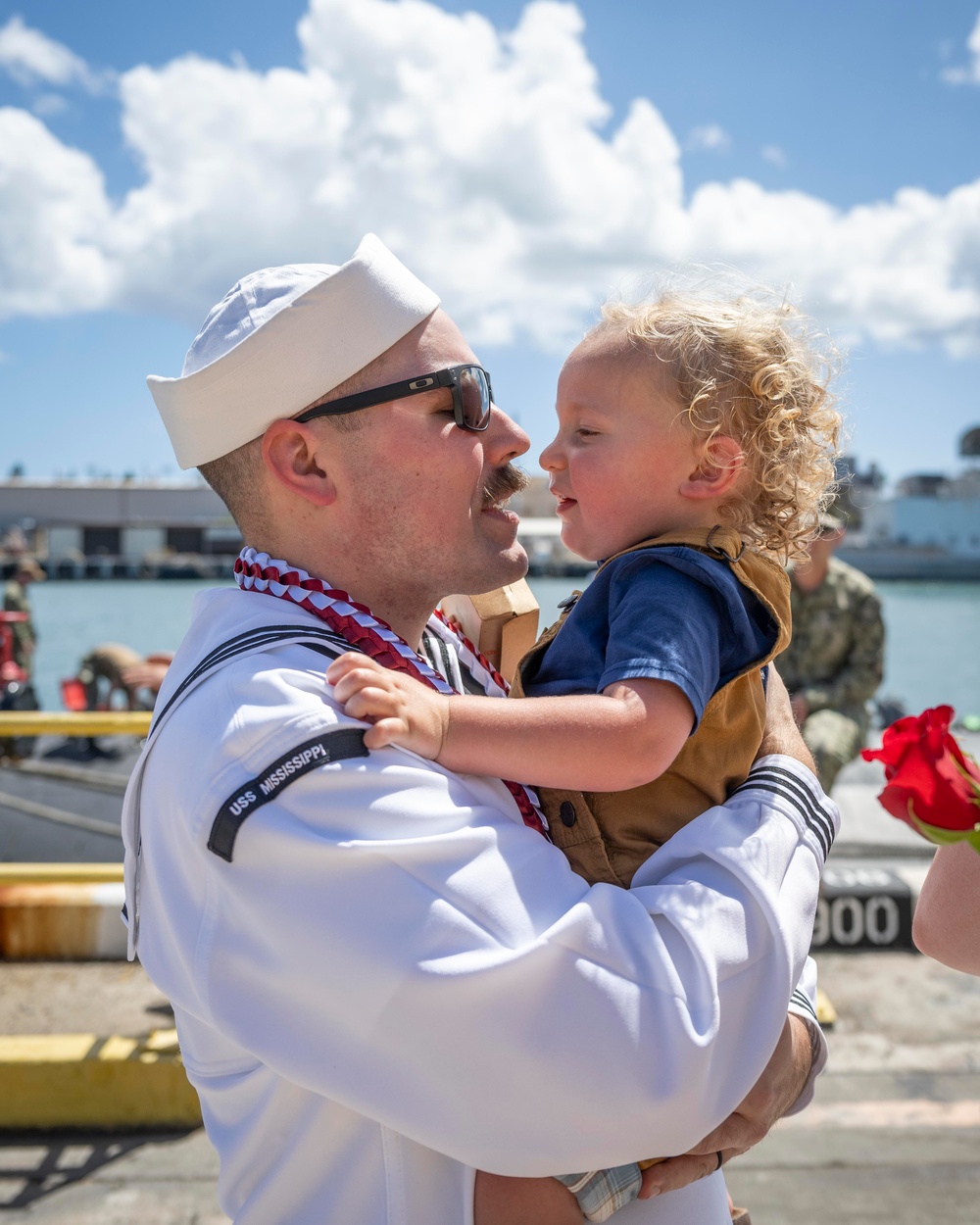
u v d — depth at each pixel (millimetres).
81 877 4184
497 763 1058
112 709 10055
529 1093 926
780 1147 3125
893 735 909
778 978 1038
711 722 1171
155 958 1105
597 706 1068
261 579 1238
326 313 1166
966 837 859
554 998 933
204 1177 2947
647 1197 1051
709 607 1162
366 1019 935
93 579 69250
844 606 4789
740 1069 1008
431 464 1207
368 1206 1003
